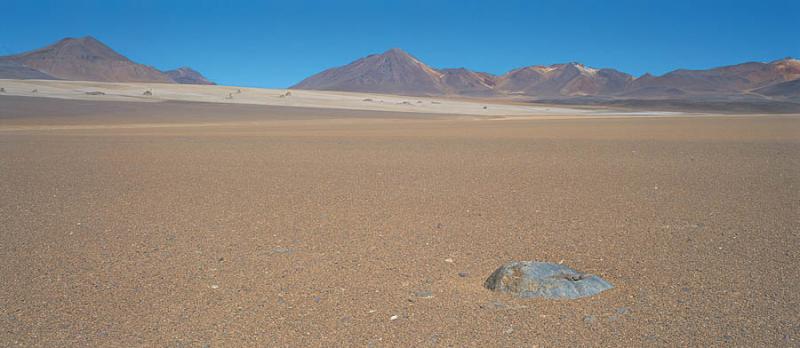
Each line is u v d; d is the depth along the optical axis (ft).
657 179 51.26
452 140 104.32
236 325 19.74
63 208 38.70
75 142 98.73
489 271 24.97
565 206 38.83
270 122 224.53
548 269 22.70
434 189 46.21
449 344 18.24
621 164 63.41
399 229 32.55
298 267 25.67
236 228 32.94
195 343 18.47
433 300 21.68
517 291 22.03
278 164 64.28
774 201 40.09
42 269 25.49
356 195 43.50
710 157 70.64
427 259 26.78
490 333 18.93
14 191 45.57
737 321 19.52
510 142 98.68
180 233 31.78
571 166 61.72
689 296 21.74
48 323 19.90
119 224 33.99
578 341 18.30
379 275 24.56
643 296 21.79
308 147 87.61
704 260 26.13
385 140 104.22
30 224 33.99
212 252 28.02
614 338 18.47
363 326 19.57
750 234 30.63
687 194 43.32
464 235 31.12
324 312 20.72
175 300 21.86
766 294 21.79
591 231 31.76
